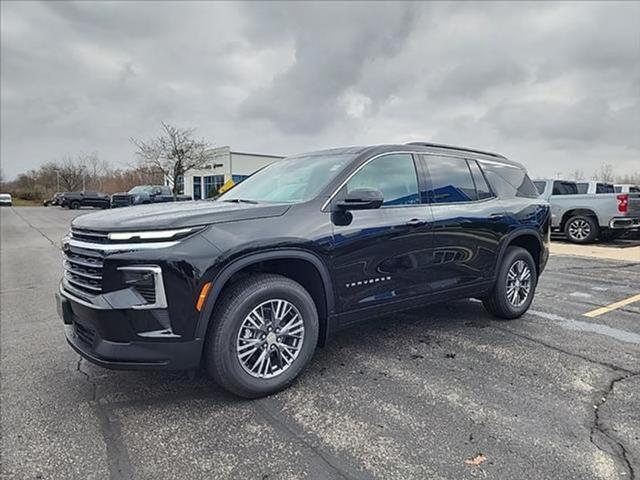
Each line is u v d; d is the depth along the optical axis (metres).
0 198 47.88
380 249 3.14
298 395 2.73
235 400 2.68
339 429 2.33
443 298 3.69
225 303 2.54
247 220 2.61
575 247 10.52
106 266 2.34
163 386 2.89
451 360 3.28
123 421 2.45
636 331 3.98
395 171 3.42
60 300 2.70
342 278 2.96
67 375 3.11
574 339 3.76
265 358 2.69
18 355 3.55
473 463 2.02
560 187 11.71
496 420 2.40
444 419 2.42
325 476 1.94
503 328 4.08
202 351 2.49
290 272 2.96
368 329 4.05
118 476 1.97
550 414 2.46
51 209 37.03
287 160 3.95
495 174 4.30
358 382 2.91
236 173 38.78
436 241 3.52
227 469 2.00
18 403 2.69
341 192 3.02
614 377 2.96
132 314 2.30
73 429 2.38
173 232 2.36
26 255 10.32
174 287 2.32
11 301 5.68
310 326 2.85
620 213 10.44
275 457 2.09
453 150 4.00
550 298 5.31
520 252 4.32
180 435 2.30
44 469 2.03
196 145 31.83
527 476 1.92
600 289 5.85
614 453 2.08
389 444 2.19
